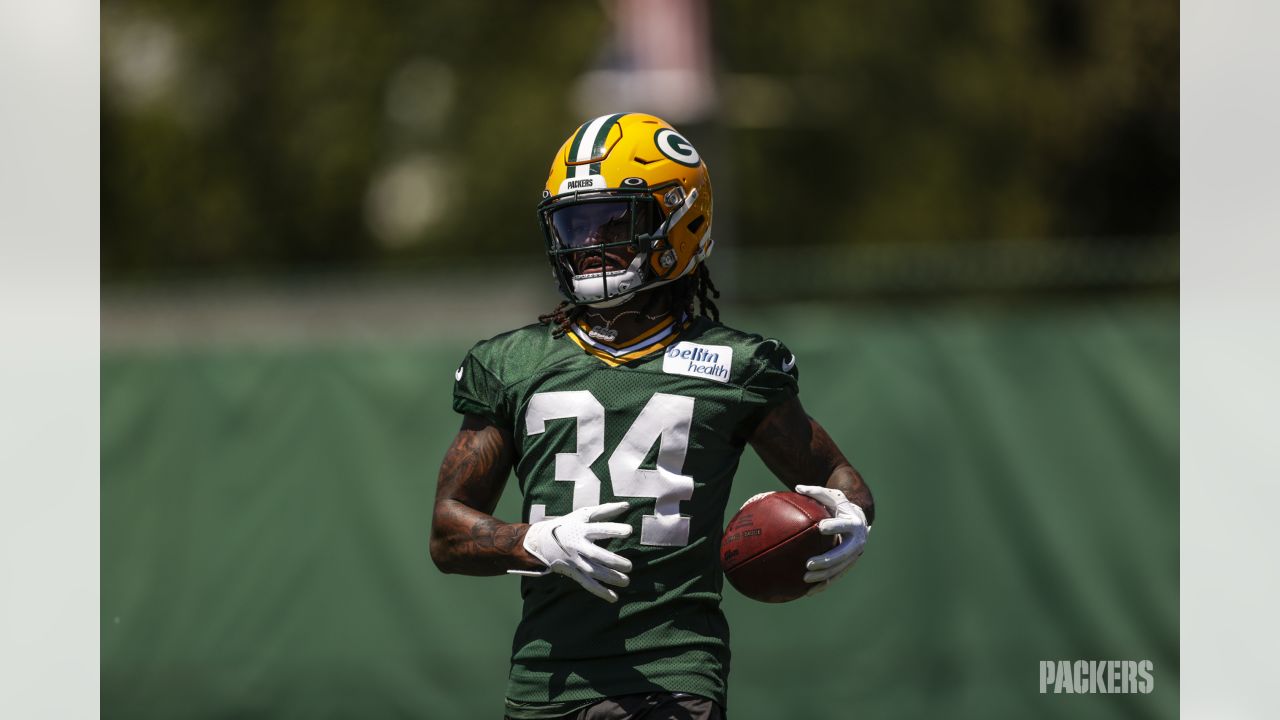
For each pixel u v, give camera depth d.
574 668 15.22
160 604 27.88
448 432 27.89
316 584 27.77
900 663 26.92
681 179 16.02
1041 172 72.75
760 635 26.98
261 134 83.81
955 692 26.89
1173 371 27.03
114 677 27.84
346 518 27.83
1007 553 27.06
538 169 76.94
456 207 78.69
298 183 83.75
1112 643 26.84
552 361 15.77
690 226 16.09
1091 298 49.25
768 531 15.31
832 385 27.52
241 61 83.75
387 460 27.88
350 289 48.44
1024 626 26.95
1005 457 27.20
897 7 74.25
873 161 73.56
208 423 28.14
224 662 27.73
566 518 14.73
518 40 80.56
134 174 82.88
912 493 27.23
